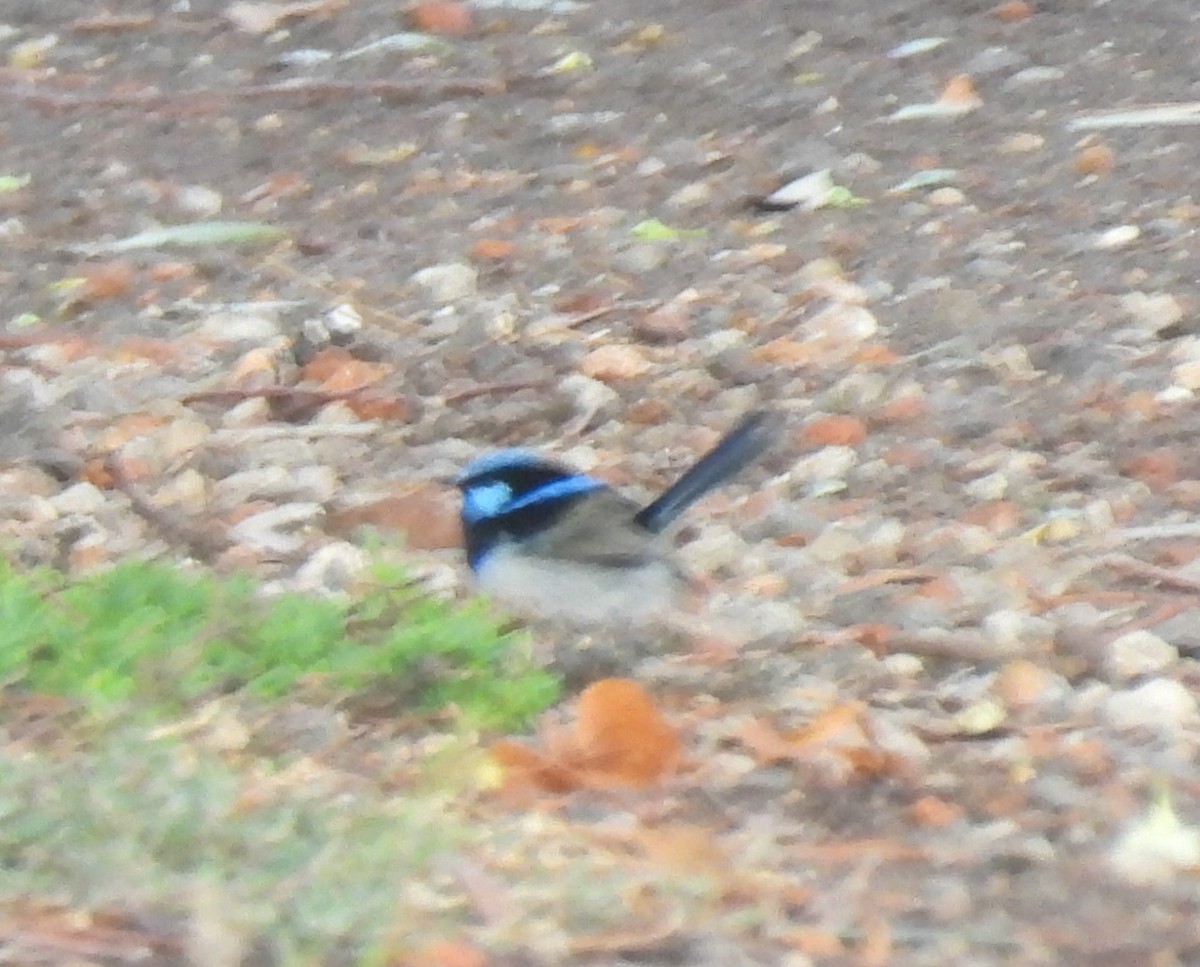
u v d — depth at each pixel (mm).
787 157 17453
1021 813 7984
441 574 10367
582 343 13961
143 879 6754
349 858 6926
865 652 9547
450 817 7477
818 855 7523
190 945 6383
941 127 18031
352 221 16328
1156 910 7148
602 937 6664
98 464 11727
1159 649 9523
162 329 14133
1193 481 11859
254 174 17312
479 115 18562
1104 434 12547
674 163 17406
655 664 9445
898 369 13547
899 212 16375
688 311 14469
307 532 11039
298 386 13336
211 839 7047
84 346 13695
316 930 6457
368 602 9523
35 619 8789
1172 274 14953
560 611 9641
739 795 8094
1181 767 8344
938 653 9570
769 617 9812
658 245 15664
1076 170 16984
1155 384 13234
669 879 7086
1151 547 10883
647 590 9609
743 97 18844
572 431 12789
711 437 12633
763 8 21047
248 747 8258
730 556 10742
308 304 14523
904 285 14977
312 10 20859
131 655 8625
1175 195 16406
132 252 15492
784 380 13453
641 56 19859
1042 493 11672
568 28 20609
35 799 7203
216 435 12367
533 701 8828
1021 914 7109
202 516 11102
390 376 13477
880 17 20641
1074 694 9117
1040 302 14578
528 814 7785
